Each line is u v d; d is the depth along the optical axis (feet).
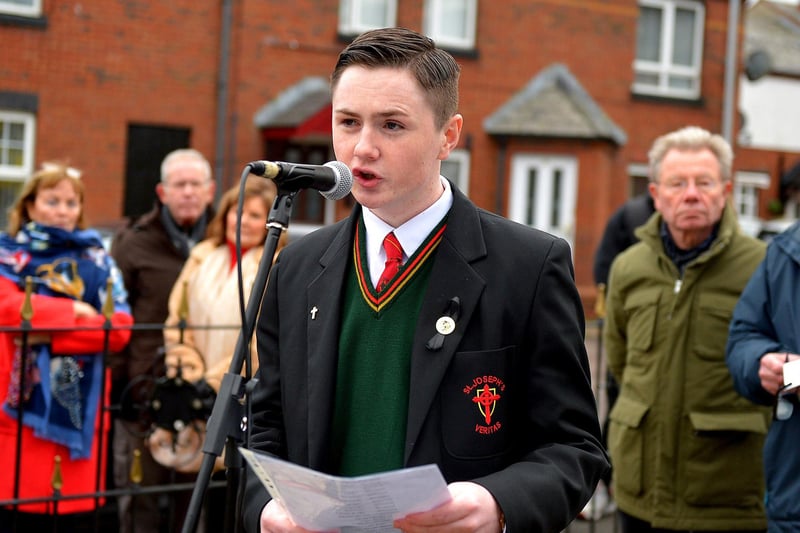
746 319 11.18
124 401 14.92
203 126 46.24
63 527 13.56
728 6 61.05
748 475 12.24
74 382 13.19
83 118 43.78
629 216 19.40
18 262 13.38
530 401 6.98
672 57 60.29
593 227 55.42
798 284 10.63
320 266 7.43
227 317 13.99
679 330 12.46
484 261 7.02
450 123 6.99
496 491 6.43
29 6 42.80
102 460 13.70
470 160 53.67
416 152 6.69
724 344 12.30
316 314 7.22
